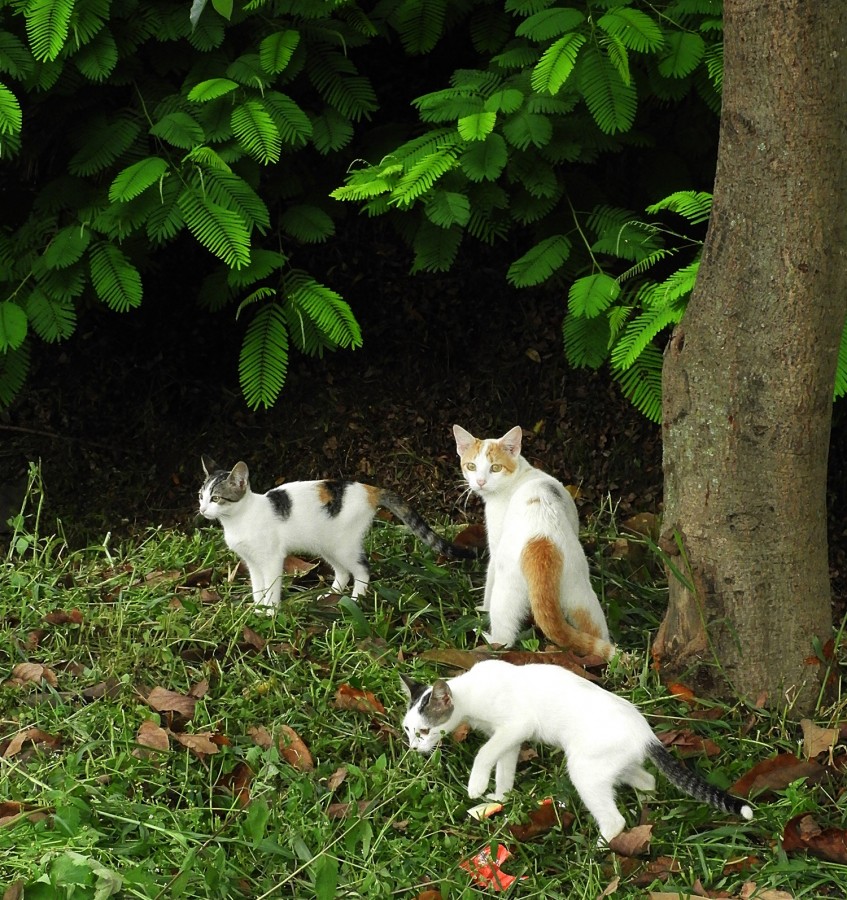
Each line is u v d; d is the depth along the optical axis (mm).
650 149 6488
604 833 3904
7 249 5996
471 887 3686
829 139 4145
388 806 4066
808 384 4387
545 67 5273
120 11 5836
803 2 4016
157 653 4938
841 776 4266
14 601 5496
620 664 4832
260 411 7199
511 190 6059
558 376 7105
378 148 6539
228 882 3596
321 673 4863
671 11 5762
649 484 6727
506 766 4180
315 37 6109
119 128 5895
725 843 3949
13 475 6793
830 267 4277
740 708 4691
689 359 4613
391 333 7352
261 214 5699
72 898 3352
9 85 5887
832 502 6328
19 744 4297
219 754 4258
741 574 4633
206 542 6188
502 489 5508
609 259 6105
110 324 7215
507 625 5164
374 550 6121
